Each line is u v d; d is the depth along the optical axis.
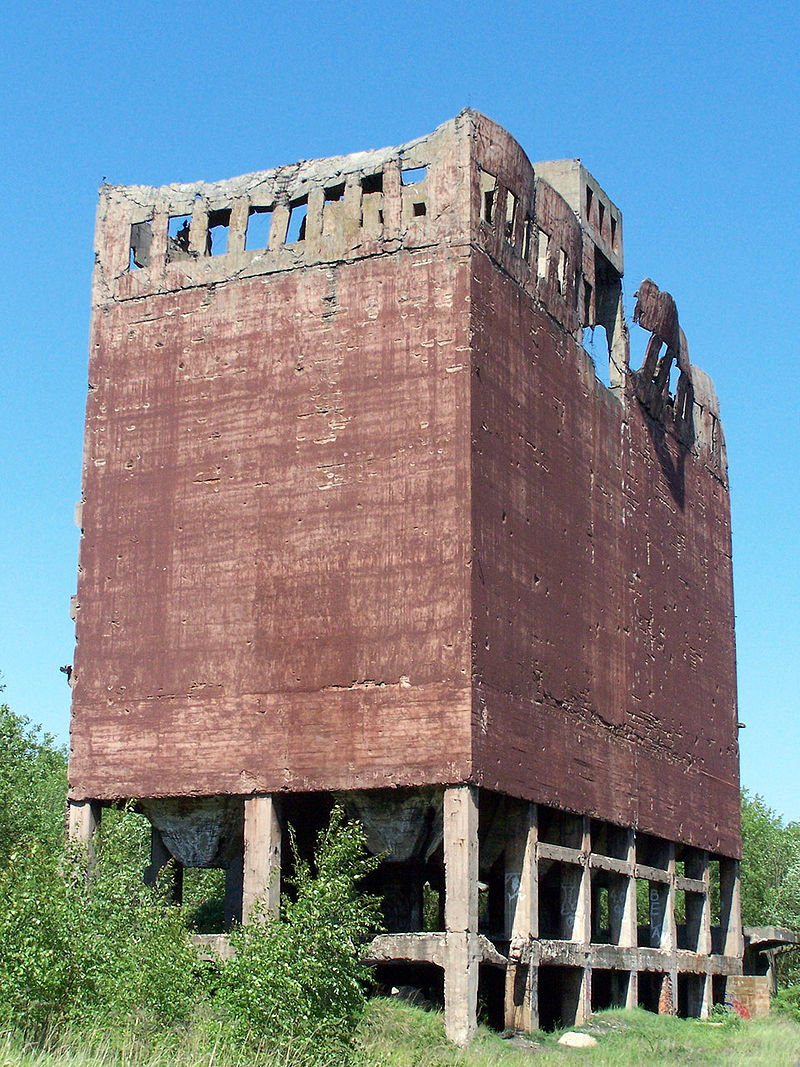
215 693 36.78
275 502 37.25
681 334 50.81
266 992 26.23
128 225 41.03
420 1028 32.38
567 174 44.75
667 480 49.03
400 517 35.72
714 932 52.53
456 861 33.31
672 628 47.88
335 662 35.59
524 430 38.38
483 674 34.69
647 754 44.50
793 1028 46.12
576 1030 37.34
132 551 38.69
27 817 49.44
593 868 40.25
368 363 37.06
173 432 39.00
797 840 80.00
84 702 38.28
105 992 26.42
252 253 39.19
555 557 39.34
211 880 60.38
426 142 37.78
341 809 31.61
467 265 36.53
